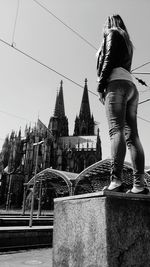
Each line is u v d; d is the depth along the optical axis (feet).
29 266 26.73
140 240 7.73
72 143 335.67
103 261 7.13
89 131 354.54
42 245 52.85
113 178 8.70
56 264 8.96
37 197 237.04
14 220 81.05
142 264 7.54
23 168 293.43
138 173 9.24
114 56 9.66
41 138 301.02
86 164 302.25
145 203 8.25
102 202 7.59
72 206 8.82
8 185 289.74
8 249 45.83
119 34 9.89
